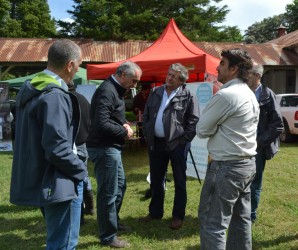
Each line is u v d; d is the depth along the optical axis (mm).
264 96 3662
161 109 3980
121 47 19203
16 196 2213
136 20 25500
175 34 8555
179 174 4000
